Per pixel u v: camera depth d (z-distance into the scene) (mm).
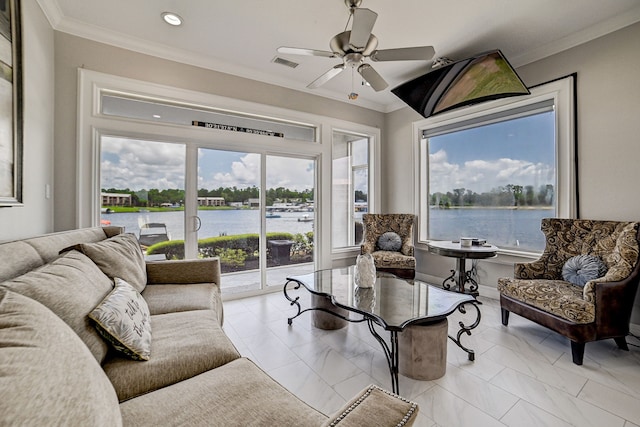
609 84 2604
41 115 2283
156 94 2994
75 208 2648
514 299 2520
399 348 1949
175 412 934
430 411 1571
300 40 2883
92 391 663
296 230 4070
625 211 2518
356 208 4715
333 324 2604
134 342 1233
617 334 2051
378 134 4738
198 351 1301
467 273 3471
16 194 1773
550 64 2988
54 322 802
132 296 1505
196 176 3318
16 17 1762
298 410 944
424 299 2125
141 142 3043
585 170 2746
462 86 3143
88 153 2707
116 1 2336
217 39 2869
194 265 2453
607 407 1603
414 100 3533
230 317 2906
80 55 2666
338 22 2602
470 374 1924
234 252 3576
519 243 3348
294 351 2232
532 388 1773
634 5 2381
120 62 2834
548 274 2637
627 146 2508
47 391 563
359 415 718
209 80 3285
